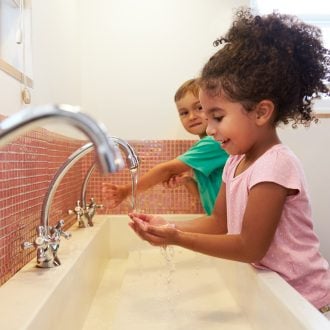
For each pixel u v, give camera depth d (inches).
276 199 29.2
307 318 20.4
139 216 34.4
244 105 30.2
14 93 30.8
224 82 30.2
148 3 64.6
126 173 60.4
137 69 64.2
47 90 41.9
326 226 63.6
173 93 64.2
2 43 35.6
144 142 63.7
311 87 33.3
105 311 36.4
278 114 31.8
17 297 22.3
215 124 31.6
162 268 44.1
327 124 63.2
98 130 10.3
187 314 30.9
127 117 63.9
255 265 30.8
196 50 64.6
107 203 59.7
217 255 29.2
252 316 29.1
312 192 63.6
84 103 63.8
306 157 63.4
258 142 32.4
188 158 52.1
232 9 64.7
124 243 56.7
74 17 58.9
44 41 40.7
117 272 49.4
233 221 35.3
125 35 64.2
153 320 29.8
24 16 35.6
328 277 32.6
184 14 64.7
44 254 28.8
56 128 43.7
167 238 29.2
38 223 34.8
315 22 69.5
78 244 36.7
